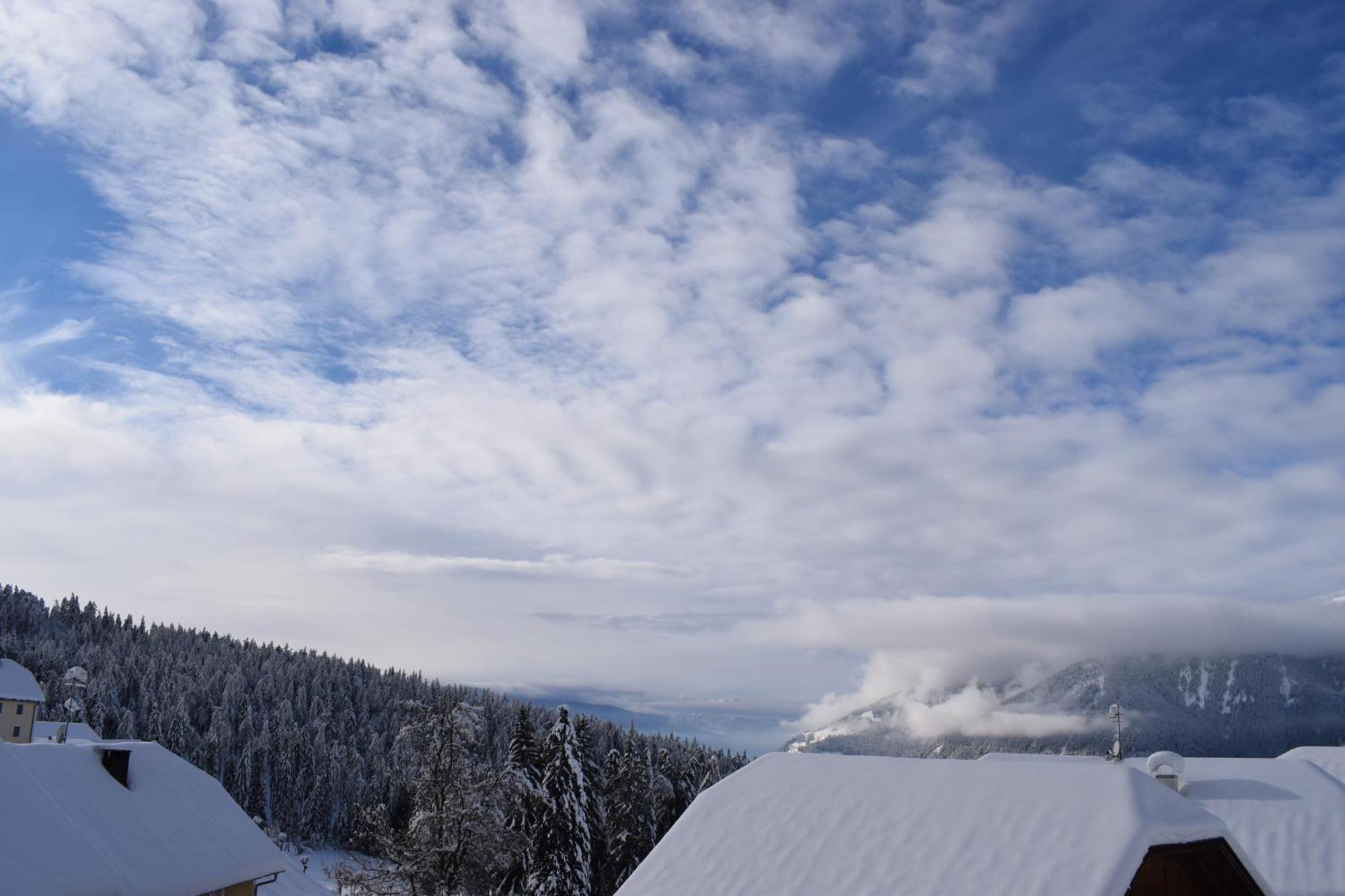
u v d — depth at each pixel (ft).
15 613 615.57
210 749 436.76
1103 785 55.42
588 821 202.69
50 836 79.51
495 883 171.73
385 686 597.52
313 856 366.22
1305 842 94.58
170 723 449.48
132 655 549.95
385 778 424.87
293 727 467.11
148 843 99.25
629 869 222.48
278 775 426.10
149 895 91.81
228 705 489.26
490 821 151.64
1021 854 53.06
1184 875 57.52
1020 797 57.41
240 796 425.69
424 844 146.72
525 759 217.36
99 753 107.86
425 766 151.84
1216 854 55.31
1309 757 131.34
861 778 65.82
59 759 102.89
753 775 70.74
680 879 61.93
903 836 58.34
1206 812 54.95
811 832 61.98
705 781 277.03
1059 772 58.03
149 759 114.42
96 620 655.35
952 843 56.08
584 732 244.42
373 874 148.87
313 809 408.67
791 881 58.34
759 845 62.49
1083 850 51.42
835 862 58.39
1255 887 55.57
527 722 223.30
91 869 79.77
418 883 146.20
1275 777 105.50
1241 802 102.22
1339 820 96.22
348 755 451.12
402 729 154.81
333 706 554.05
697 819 67.51
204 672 535.19
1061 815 54.60
